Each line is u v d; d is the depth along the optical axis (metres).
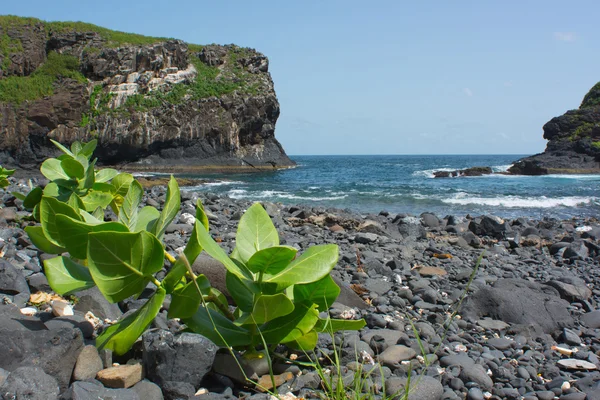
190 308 2.43
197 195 12.90
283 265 2.49
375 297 4.66
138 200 3.08
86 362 2.33
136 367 2.39
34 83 55.72
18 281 3.43
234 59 67.69
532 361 3.42
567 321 4.31
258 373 2.62
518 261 7.64
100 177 4.81
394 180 41.47
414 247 7.88
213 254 2.32
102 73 58.59
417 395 2.54
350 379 2.69
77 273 2.65
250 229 2.87
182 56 63.69
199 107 60.09
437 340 3.66
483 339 3.88
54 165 4.66
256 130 64.19
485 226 10.48
